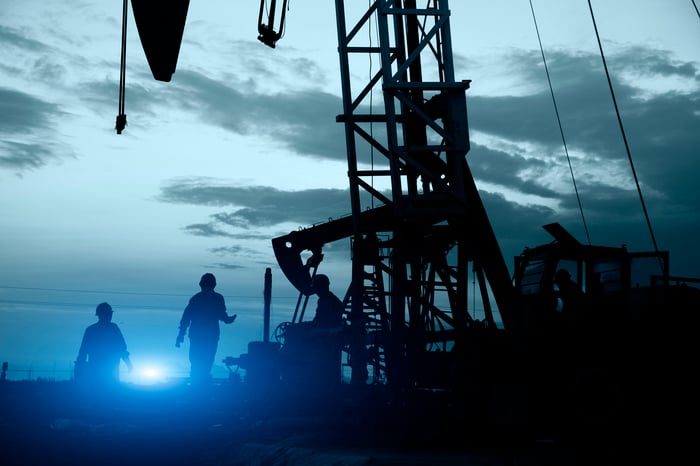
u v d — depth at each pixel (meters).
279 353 15.72
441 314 15.19
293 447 9.05
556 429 9.10
